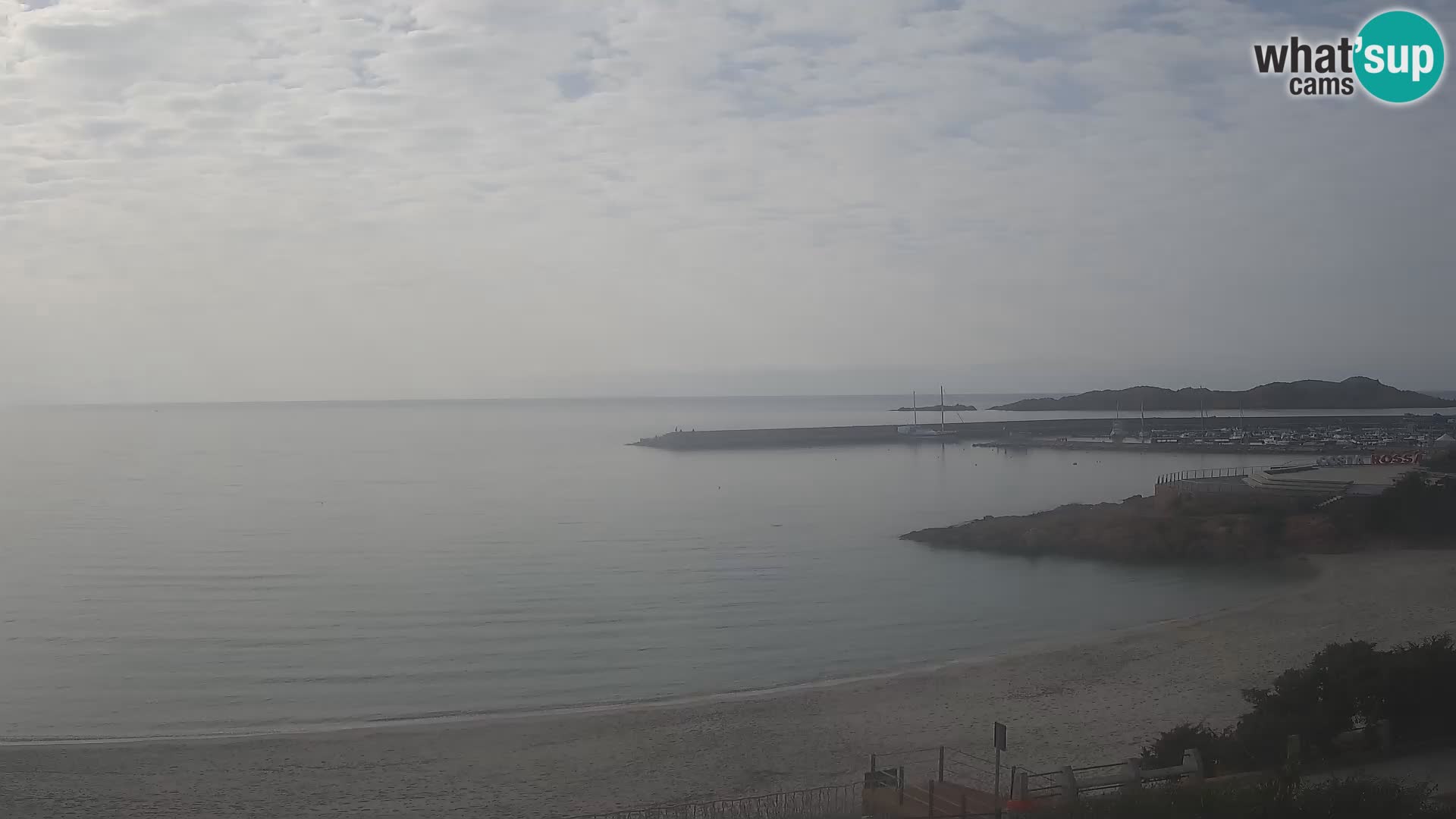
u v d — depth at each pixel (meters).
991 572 52.94
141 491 101.94
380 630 39.94
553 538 66.75
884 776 20.56
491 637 38.75
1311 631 34.19
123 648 37.34
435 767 24.30
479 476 120.19
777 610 43.62
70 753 25.34
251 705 30.30
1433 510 54.09
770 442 184.50
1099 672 31.12
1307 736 19.14
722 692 31.25
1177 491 65.38
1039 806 17.17
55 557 59.34
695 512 82.81
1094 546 56.84
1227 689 28.45
